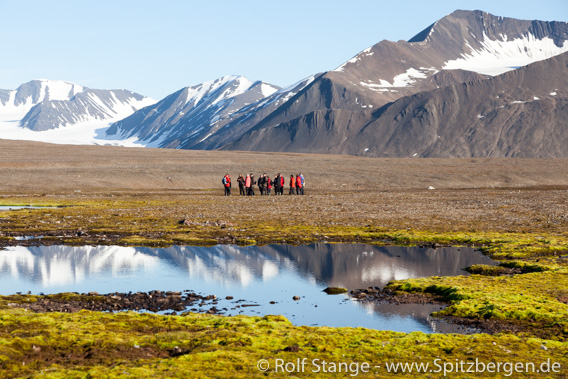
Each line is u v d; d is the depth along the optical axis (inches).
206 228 2070.6
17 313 845.8
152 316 849.5
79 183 4872.0
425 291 1111.6
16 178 4869.6
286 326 802.8
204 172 5649.6
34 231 1996.8
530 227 2007.9
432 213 2588.6
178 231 1991.9
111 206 3031.5
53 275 1310.3
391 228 2037.4
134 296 1090.1
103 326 782.5
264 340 724.0
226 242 1777.8
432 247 1669.5
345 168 6358.3
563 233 1814.7
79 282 1239.5
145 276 1304.1
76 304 1004.6
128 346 695.7
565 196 3777.1
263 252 1612.9
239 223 2220.7
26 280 1258.0
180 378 586.2
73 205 3120.1
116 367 610.2
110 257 1533.0
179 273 1334.9
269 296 1107.9
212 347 690.2
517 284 1080.2
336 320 920.9
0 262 1461.6
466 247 1656.0
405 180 5565.9
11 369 608.1
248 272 1347.2
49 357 655.8
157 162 6727.4
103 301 1038.4
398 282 1170.0
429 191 4630.9
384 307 1000.9
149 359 653.9
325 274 1316.4
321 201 3398.1
